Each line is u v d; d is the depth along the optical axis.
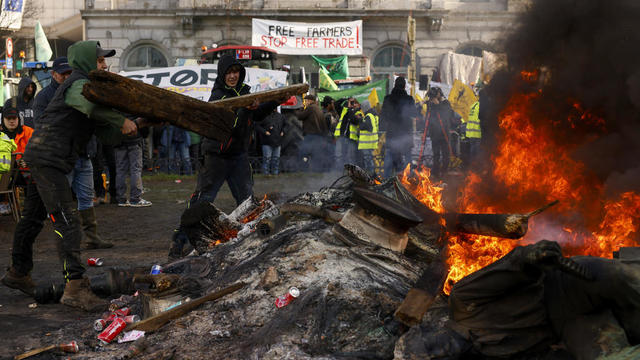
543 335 2.62
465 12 25.58
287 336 2.88
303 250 3.50
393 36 26.66
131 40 26.89
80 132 3.94
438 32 26.23
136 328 3.18
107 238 6.82
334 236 3.55
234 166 5.31
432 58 26.39
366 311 2.98
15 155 7.96
